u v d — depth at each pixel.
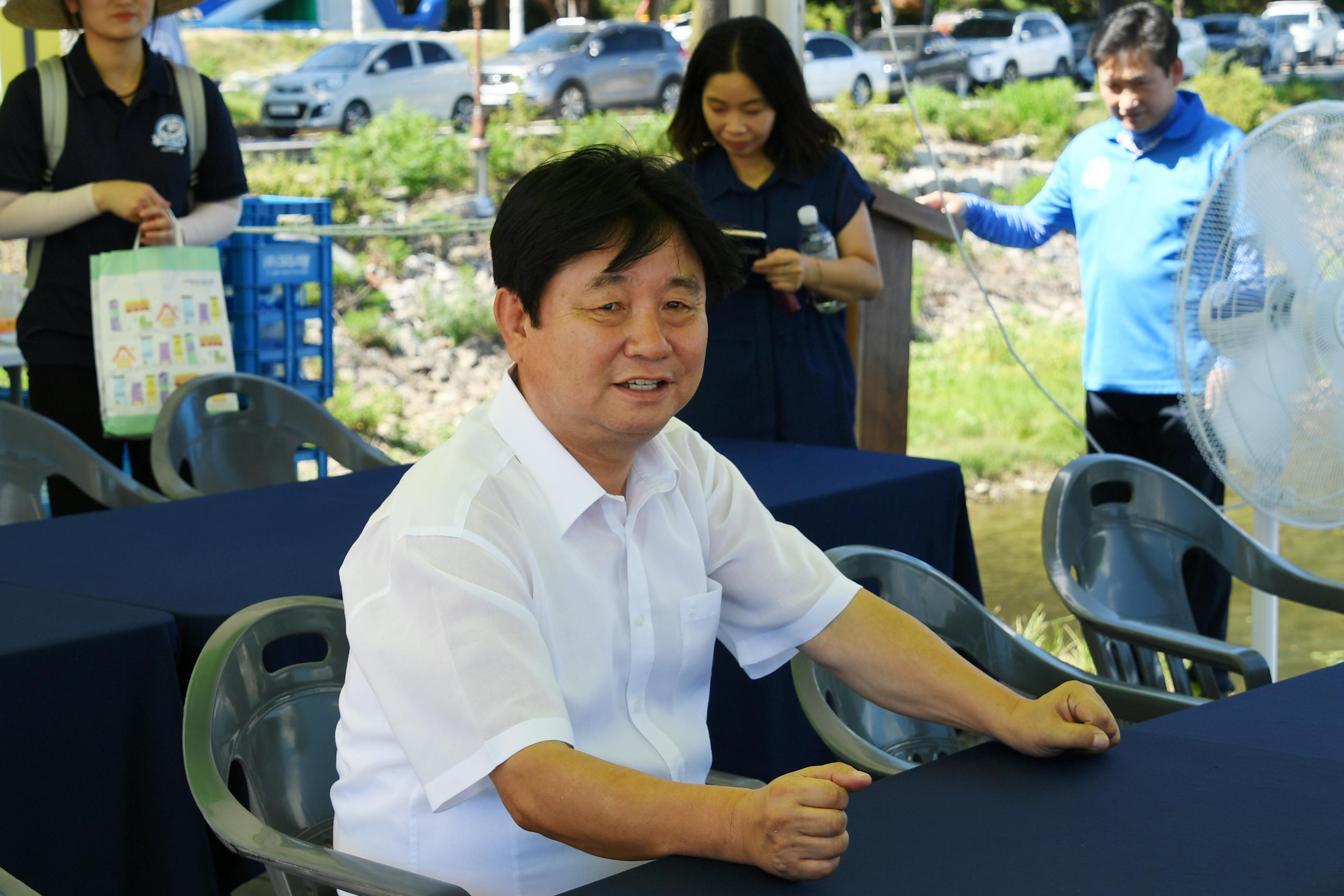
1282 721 1.32
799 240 3.00
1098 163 3.32
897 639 1.33
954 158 12.07
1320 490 2.00
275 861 1.11
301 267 4.66
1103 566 2.12
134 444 3.18
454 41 13.51
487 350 9.74
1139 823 1.06
